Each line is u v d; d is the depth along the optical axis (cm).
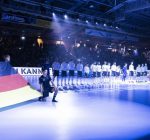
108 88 1700
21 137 543
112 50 2900
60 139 530
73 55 2473
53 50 2420
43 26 1902
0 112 813
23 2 1619
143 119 728
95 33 2266
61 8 1891
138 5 1953
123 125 655
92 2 1966
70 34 2208
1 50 2120
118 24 2414
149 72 2344
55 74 1514
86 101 1065
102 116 761
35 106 927
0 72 943
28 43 2283
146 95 1311
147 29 2820
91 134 569
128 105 972
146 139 538
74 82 1672
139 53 3159
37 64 2175
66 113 801
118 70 2034
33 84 1364
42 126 637
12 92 927
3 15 1602
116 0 1956
